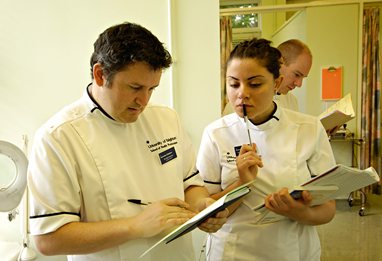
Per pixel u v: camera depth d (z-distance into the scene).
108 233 0.73
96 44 0.75
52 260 1.59
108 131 0.85
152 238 0.84
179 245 0.91
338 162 1.97
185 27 1.67
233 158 1.11
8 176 1.34
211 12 1.66
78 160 0.79
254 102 0.98
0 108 1.74
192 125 1.72
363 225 1.96
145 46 0.70
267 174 1.06
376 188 1.96
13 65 1.72
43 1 1.67
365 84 1.90
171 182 0.91
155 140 0.92
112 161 0.82
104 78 0.74
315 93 1.90
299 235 1.08
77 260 0.86
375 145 1.94
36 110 1.74
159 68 0.73
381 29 1.85
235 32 1.80
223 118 1.20
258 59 0.95
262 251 1.06
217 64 1.69
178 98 1.70
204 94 1.70
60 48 1.70
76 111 0.85
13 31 1.69
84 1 1.68
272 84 0.99
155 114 0.96
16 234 1.77
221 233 1.12
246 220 1.07
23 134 1.75
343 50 1.88
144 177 0.88
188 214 0.78
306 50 1.61
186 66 1.69
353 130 1.94
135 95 0.74
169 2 1.64
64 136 0.79
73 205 0.77
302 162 1.04
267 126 1.07
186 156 1.02
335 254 1.87
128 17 1.68
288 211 0.90
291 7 1.82
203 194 0.99
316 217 0.98
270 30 1.82
